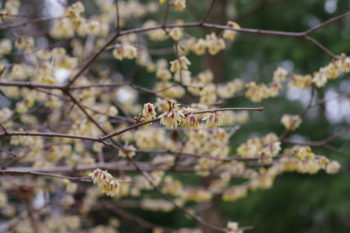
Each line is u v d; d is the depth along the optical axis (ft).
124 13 14.24
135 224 27.43
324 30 21.18
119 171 10.44
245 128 23.31
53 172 10.02
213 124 5.71
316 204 20.86
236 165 10.83
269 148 9.11
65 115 10.89
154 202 13.74
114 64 26.32
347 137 22.22
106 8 14.08
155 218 28.78
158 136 10.31
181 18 20.42
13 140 9.00
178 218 26.32
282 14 21.61
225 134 9.65
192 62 23.34
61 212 13.89
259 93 9.91
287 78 10.11
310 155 8.77
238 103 26.27
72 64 9.29
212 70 19.22
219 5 18.89
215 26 8.68
